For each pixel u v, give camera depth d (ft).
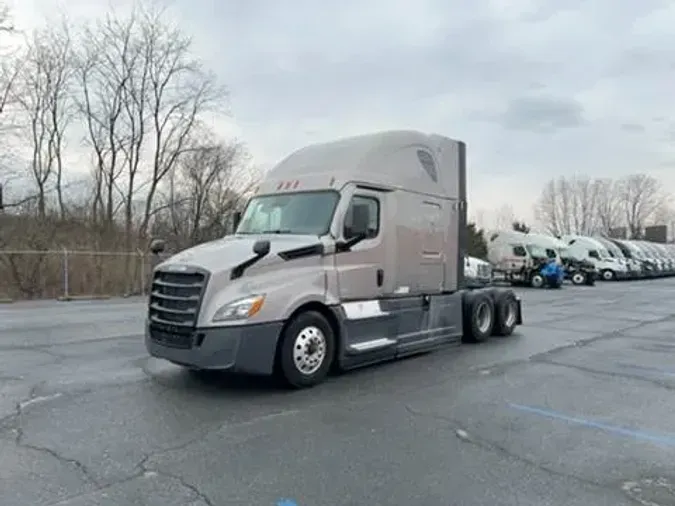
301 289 22.12
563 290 96.43
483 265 38.42
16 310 52.60
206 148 118.73
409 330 27.84
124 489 12.66
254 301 20.71
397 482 13.21
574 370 25.99
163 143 114.01
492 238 114.21
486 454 15.10
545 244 108.68
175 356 21.07
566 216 285.64
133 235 90.63
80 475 13.39
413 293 28.12
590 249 141.59
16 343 32.07
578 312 54.34
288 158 28.32
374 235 25.66
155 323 21.94
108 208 104.88
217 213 120.16
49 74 101.86
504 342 34.09
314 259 22.97
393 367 26.27
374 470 13.91
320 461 14.46
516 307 37.83
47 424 17.17
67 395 20.49
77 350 29.68
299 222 24.62
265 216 25.86
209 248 22.81
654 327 42.22
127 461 14.30
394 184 26.86
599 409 19.57
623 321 46.19
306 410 19.07
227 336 20.21
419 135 29.14
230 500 12.17
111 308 54.54
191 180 120.67
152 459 14.46
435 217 29.63
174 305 21.33
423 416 18.51
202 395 20.72
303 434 16.57
